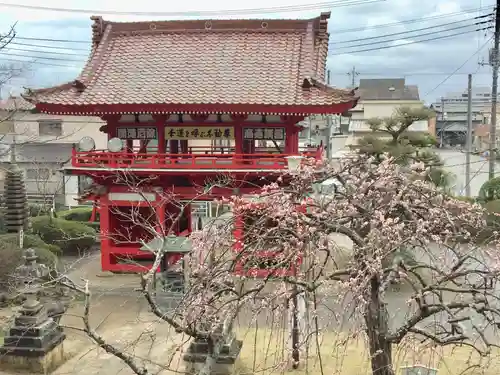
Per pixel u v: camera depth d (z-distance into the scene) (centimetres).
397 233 996
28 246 2548
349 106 2200
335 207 1124
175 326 920
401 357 1445
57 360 1574
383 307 970
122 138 2480
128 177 2266
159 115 2366
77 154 2419
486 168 4778
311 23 2623
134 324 1856
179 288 1773
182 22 2672
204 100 2220
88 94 2364
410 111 3359
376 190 1129
